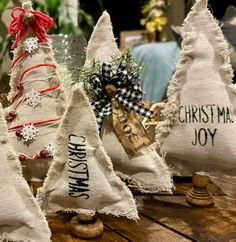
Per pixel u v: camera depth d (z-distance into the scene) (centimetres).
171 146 56
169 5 172
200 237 50
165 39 180
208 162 55
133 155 52
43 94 52
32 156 51
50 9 97
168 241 49
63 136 46
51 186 47
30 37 53
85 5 171
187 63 55
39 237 43
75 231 49
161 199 62
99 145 46
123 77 53
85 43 73
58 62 70
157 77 119
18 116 52
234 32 96
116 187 47
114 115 52
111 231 51
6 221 43
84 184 46
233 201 62
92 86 53
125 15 189
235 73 90
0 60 92
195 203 59
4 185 42
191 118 54
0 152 43
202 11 55
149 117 53
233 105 54
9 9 90
